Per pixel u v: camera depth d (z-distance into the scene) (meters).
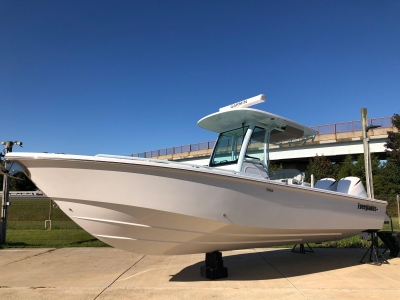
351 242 9.73
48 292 4.45
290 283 4.94
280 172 6.39
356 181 6.71
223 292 4.41
